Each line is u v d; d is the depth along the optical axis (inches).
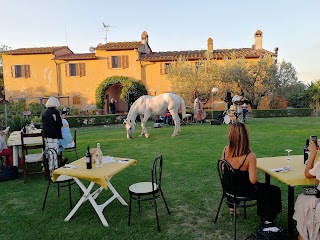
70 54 1147.3
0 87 1359.5
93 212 180.4
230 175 140.4
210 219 165.9
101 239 146.4
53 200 203.5
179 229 155.1
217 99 979.9
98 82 1077.1
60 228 159.9
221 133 502.3
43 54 1087.6
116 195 185.9
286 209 175.8
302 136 445.7
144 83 1056.8
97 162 173.6
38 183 244.5
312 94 986.7
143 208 183.9
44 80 1095.0
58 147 267.0
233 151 141.9
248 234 147.6
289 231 140.5
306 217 124.9
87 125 762.2
